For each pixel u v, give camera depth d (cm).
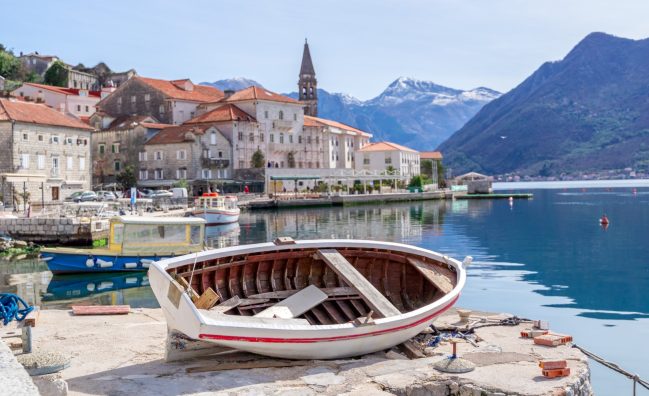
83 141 8062
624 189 17525
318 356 1334
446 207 9756
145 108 11788
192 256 1470
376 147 14100
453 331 1617
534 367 1313
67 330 1678
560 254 4159
